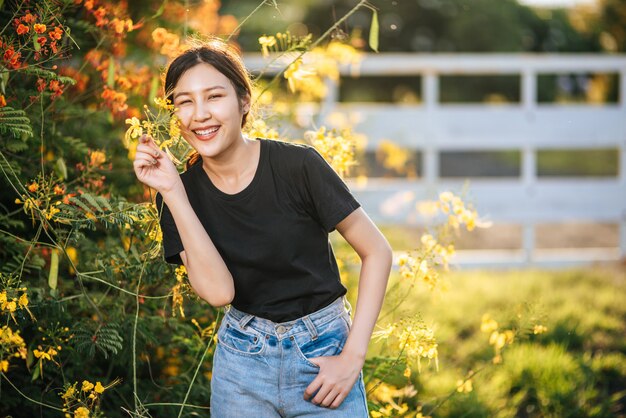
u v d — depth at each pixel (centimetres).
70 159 278
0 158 235
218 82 184
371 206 605
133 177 285
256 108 233
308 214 189
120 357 241
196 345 254
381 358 245
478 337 396
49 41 250
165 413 257
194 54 186
